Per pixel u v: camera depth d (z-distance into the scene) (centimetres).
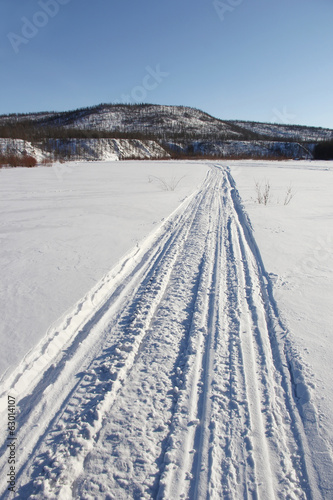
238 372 221
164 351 246
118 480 151
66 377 221
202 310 303
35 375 224
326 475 150
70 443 171
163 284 363
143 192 1113
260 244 496
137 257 459
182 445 168
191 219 688
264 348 247
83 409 193
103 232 575
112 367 227
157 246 509
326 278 364
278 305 308
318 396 197
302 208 786
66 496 144
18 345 246
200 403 196
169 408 193
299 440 170
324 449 163
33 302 313
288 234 546
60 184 1456
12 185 1438
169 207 819
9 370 218
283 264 412
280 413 188
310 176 1684
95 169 2523
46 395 205
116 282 375
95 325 285
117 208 809
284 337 258
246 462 159
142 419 185
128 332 271
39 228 614
